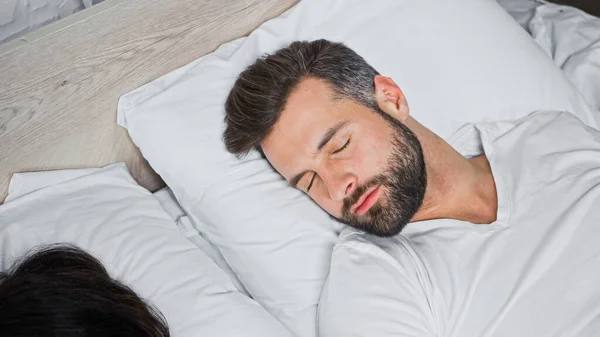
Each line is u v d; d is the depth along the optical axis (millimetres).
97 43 1072
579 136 1246
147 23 1125
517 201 1139
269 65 1117
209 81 1202
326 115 1081
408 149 1091
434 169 1161
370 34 1328
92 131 1138
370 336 996
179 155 1147
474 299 1049
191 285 1011
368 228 1093
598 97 1527
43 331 620
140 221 1085
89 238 1028
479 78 1349
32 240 1004
